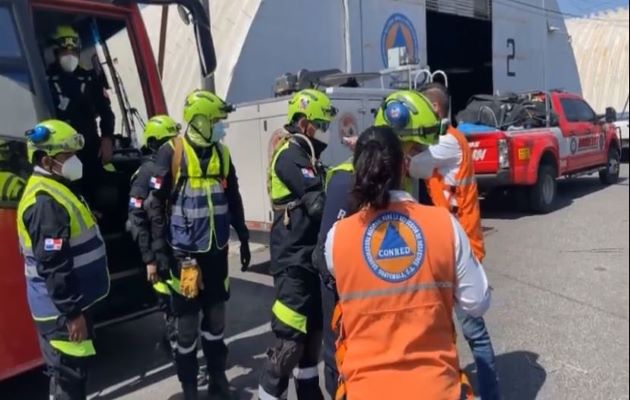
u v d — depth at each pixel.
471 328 3.52
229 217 4.24
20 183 4.09
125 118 5.33
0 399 4.57
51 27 5.02
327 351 2.78
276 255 3.53
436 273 2.11
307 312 3.50
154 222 3.97
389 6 13.87
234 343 5.33
